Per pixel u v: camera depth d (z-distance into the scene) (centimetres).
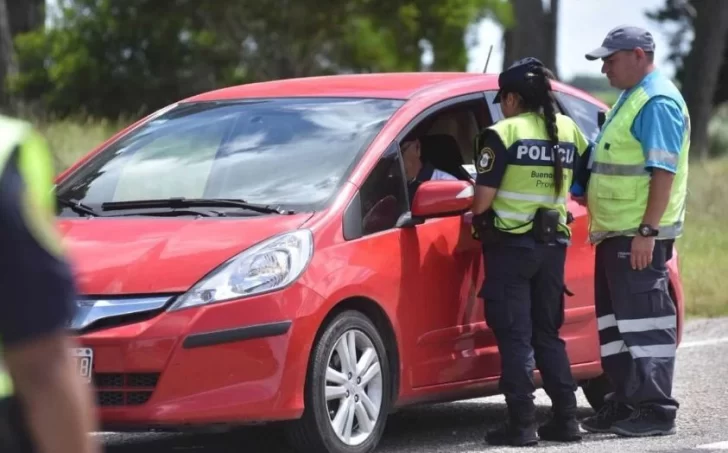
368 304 1182
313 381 1112
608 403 1346
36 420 435
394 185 1238
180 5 5597
